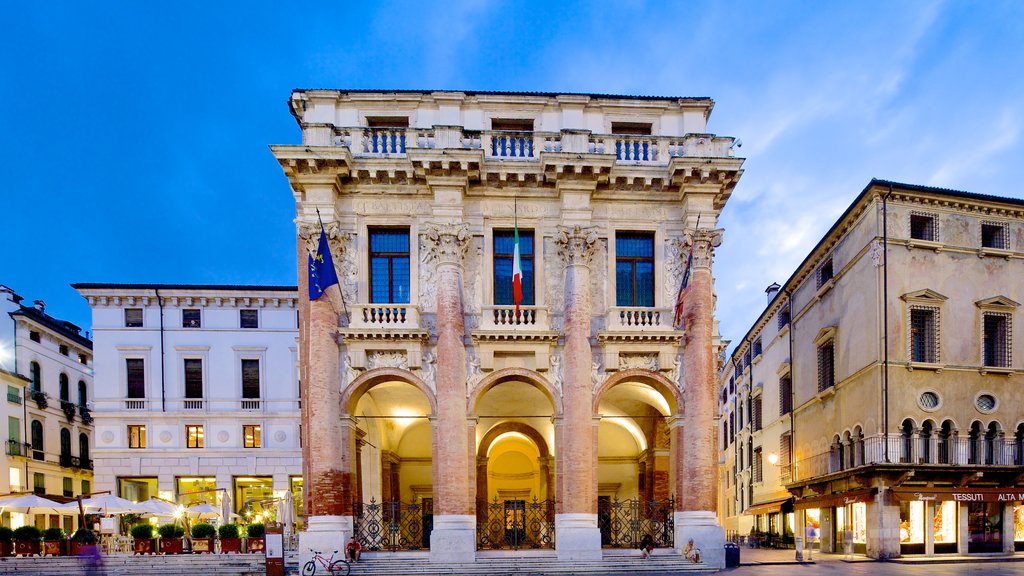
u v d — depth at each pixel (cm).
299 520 3912
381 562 2353
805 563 2722
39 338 4741
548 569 2328
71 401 5075
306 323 2602
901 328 3023
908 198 3112
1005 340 3152
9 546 2608
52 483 4738
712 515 2483
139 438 4038
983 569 2503
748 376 5162
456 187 2611
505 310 2611
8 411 4319
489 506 2916
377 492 3064
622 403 3062
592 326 2619
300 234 2592
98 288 4084
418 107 2788
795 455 4044
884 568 2539
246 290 4153
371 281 2664
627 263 2723
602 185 2667
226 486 4000
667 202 2712
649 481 3152
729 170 2603
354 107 2773
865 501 3011
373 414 3012
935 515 3008
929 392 3023
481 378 2556
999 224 3238
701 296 2594
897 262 3067
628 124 2852
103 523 3316
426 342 2569
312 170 2570
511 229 2689
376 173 2614
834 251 3538
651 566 2373
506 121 2820
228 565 2453
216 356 4125
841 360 3397
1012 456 3036
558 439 2531
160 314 4138
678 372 2594
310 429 2484
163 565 2450
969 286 3141
